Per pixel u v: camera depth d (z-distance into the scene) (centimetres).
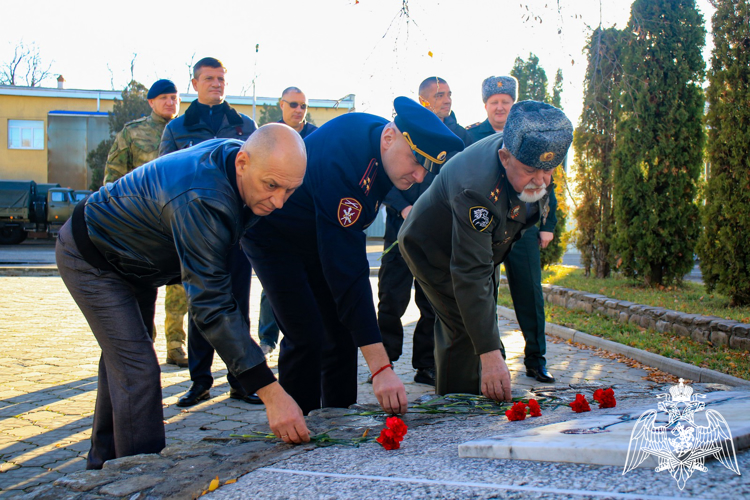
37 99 2636
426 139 244
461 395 274
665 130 899
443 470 141
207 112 449
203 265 201
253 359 199
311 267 302
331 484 144
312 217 276
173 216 203
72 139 2670
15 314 748
